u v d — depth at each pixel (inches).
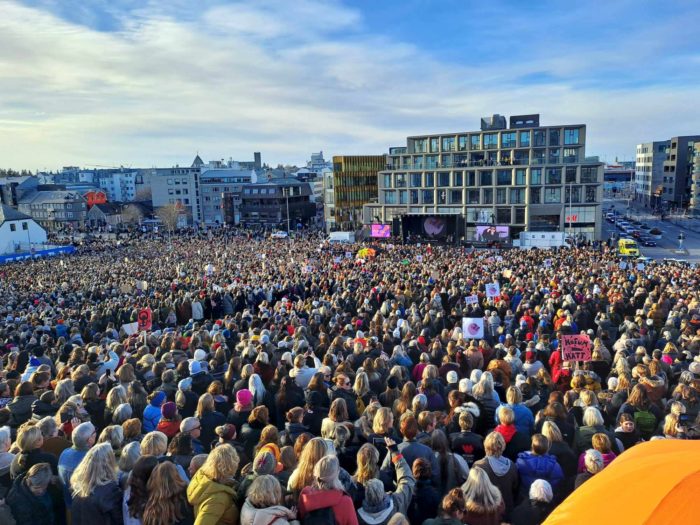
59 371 505.0
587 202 3203.7
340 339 584.7
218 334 629.0
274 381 457.4
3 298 1362.0
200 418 358.9
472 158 3612.2
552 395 358.3
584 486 154.7
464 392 383.9
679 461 144.1
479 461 283.0
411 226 3132.4
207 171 6131.9
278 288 1178.0
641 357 511.5
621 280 1082.7
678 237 3425.2
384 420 312.2
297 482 238.4
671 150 5753.0
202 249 2800.2
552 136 3351.4
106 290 1390.3
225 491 225.6
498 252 2070.6
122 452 269.4
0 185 5989.2
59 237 4478.3
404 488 257.1
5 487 288.0
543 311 784.9
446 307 971.9
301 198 5187.0
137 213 5935.0
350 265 1669.5
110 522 235.5
